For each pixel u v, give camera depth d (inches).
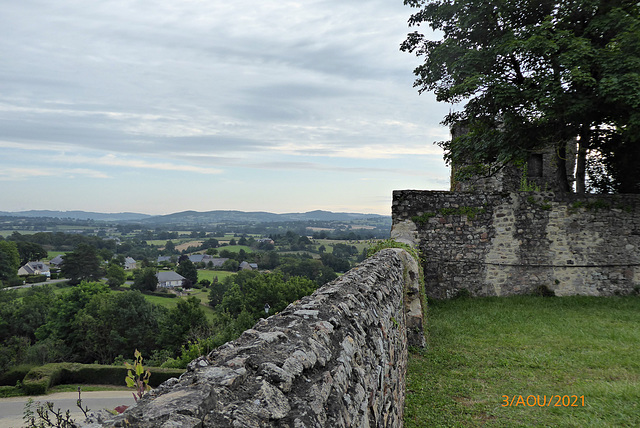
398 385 190.2
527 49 403.2
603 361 267.4
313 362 80.6
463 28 486.6
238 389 62.0
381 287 192.2
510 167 535.5
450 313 438.3
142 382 78.4
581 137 527.2
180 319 1542.8
